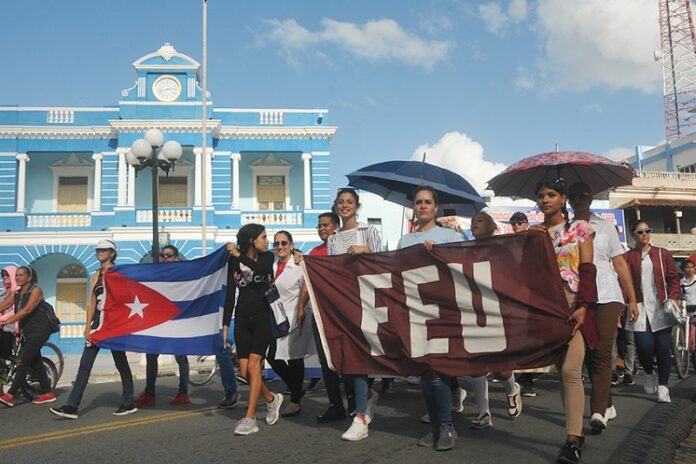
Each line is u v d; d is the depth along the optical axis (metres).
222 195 23.03
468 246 4.74
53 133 22.48
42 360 8.36
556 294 4.30
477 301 4.62
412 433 5.25
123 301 6.76
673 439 4.99
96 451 4.82
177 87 23.03
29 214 22.14
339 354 5.14
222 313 6.68
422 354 4.75
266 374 7.29
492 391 8.02
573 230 4.55
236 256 5.55
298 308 5.99
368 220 26.56
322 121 24.23
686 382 8.85
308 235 23.05
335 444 4.86
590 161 5.89
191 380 10.34
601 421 5.02
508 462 4.22
